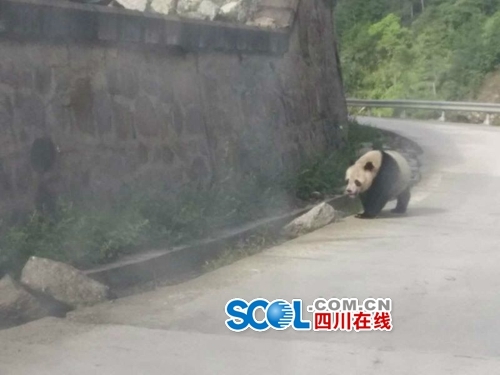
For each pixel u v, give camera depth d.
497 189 17.03
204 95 12.69
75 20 9.96
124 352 7.16
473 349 7.46
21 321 7.82
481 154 22.55
